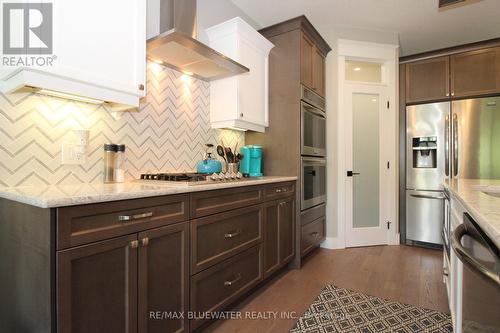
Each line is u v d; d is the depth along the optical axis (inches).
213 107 95.9
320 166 120.5
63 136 59.3
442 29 128.6
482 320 34.3
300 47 103.8
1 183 51.3
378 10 113.8
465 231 31.0
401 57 139.7
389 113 133.0
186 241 56.0
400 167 139.1
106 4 54.4
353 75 134.8
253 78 98.6
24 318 41.3
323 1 107.7
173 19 78.0
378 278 93.1
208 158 88.2
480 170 122.2
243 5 110.4
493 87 122.1
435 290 83.9
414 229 134.0
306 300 78.0
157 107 78.7
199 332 62.6
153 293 49.4
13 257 43.8
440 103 129.9
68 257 37.5
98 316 41.2
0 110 51.0
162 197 51.0
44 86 46.8
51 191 46.3
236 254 70.7
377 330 63.8
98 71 53.1
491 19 119.3
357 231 129.6
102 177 66.2
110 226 42.6
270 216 86.4
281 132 106.9
